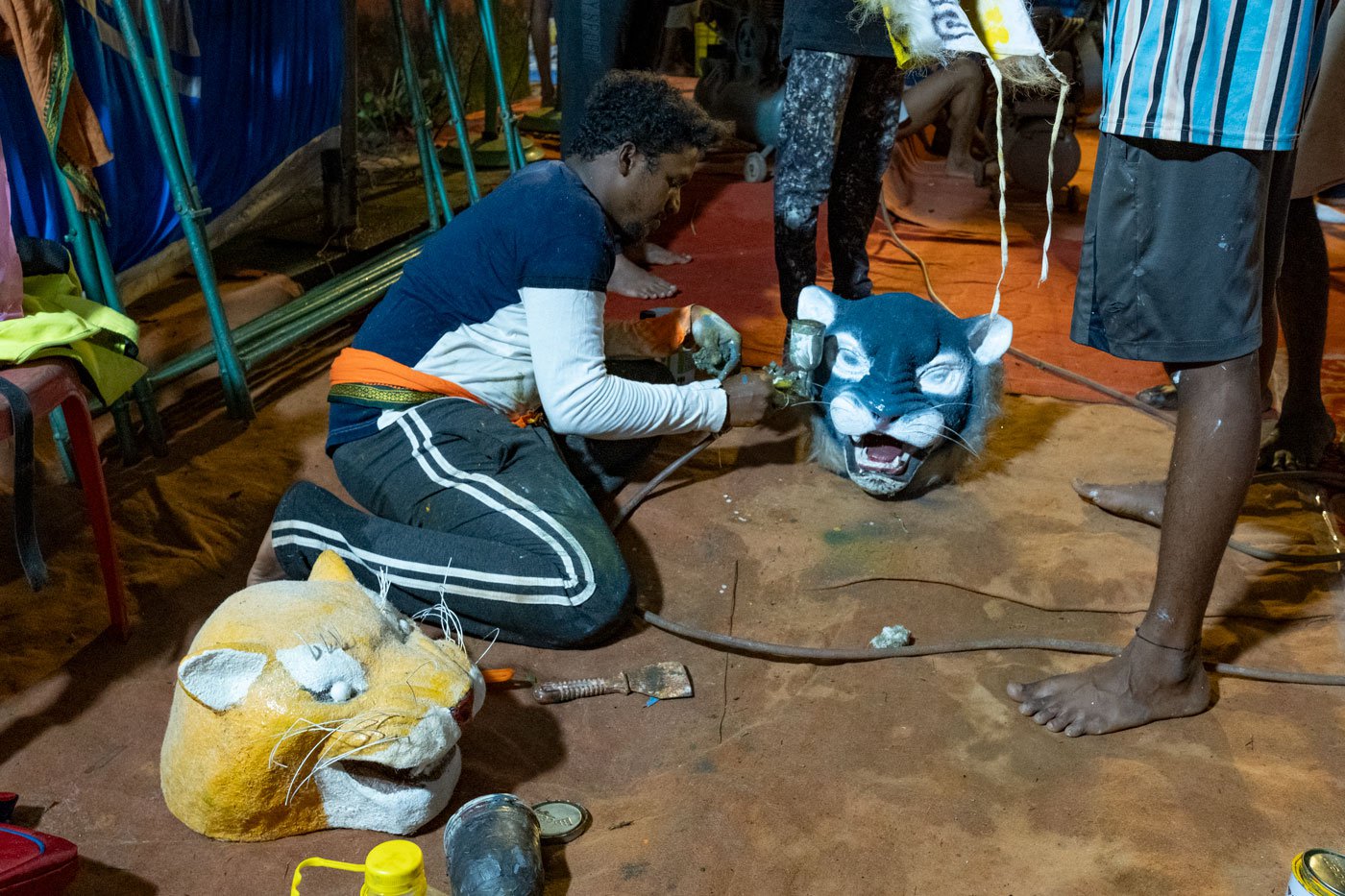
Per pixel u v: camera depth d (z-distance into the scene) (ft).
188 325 13.12
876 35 10.02
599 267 8.18
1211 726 7.15
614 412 8.39
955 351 9.32
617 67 13.83
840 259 12.25
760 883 5.94
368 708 5.92
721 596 8.72
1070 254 17.54
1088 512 9.87
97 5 11.46
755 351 12.99
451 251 8.54
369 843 6.24
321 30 15.97
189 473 10.52
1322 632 8.12
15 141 10.46
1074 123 19.52
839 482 10.49
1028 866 6.03
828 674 7.77
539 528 7.73
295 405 12.12
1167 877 5.92
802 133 10.60
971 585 8.78
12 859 5.27
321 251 16.10
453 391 8.61
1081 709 7.11
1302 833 6.23
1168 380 12.60
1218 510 6.51
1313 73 6.33
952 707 7.39
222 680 5.81
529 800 6.61
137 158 12.56
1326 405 12.08
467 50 26.63
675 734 7.22
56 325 7.04
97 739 7.02
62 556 9.02
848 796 6.57
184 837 6.24
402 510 8.27
